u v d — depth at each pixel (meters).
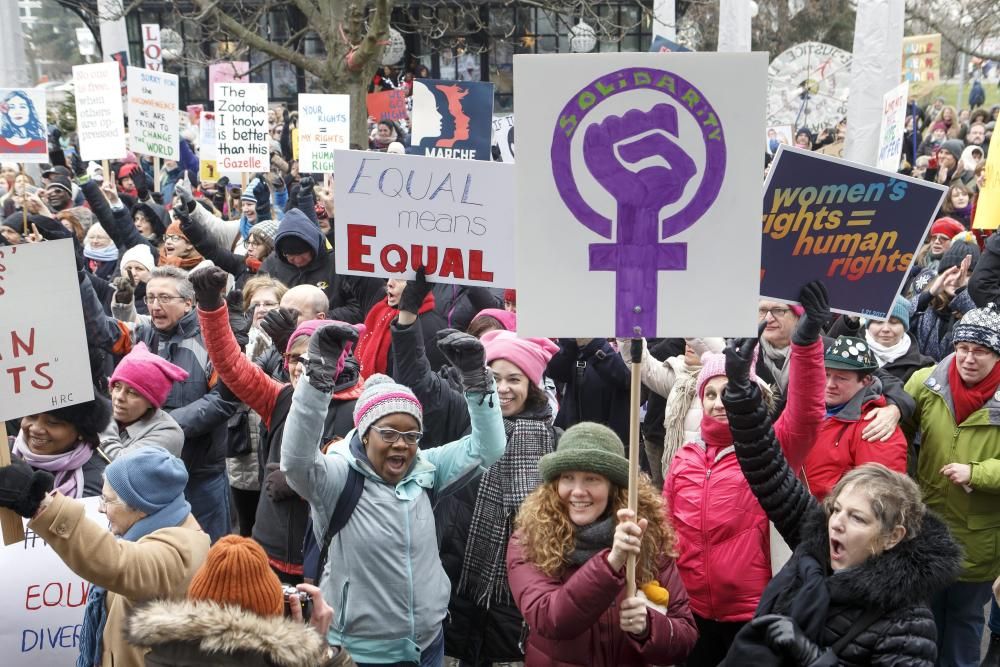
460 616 4.45
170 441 4.57
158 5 23.64
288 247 7.43
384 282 7.41
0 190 13.47
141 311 7.93
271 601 2.66
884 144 9.91
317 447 3.57
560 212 3.12
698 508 4.13
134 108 11.46
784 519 3.58
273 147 15.16
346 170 4.39
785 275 3.73
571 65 3.06
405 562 3.68
